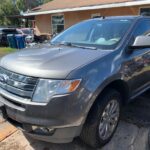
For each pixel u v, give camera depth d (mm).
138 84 3840
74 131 2729
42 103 2604
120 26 3818
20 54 3307
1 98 3053
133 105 4555
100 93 2975
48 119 2615
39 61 2906
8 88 2932
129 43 3527
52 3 19625
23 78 2740
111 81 3049
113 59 3174
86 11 15258
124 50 3410
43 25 19797
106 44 3521
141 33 3889
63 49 3457
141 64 3764
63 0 19109
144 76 3975
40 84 2645
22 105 2715
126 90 3508
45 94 2615
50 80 2627
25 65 2846
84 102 2684
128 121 3943
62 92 2590
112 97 3156
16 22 36469
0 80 3131
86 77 2729
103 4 13000
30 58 3035
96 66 2902
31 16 22438
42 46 3869
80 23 4461
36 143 3326
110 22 4031
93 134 2986
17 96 2793
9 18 36031
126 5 11930
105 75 2932
